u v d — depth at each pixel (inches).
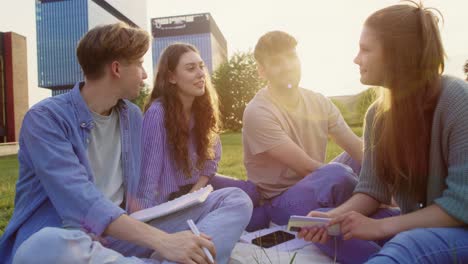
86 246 53.9
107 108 74.6
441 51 59.1
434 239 49.4
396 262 46.2
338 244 72.1
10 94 1846.7
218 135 117.5
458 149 54.1
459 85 56.6
